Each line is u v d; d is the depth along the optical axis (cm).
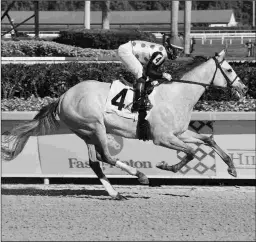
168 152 1463
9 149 1366
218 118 1435
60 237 959
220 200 1288
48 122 1329
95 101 1286
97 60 2195
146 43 1309
